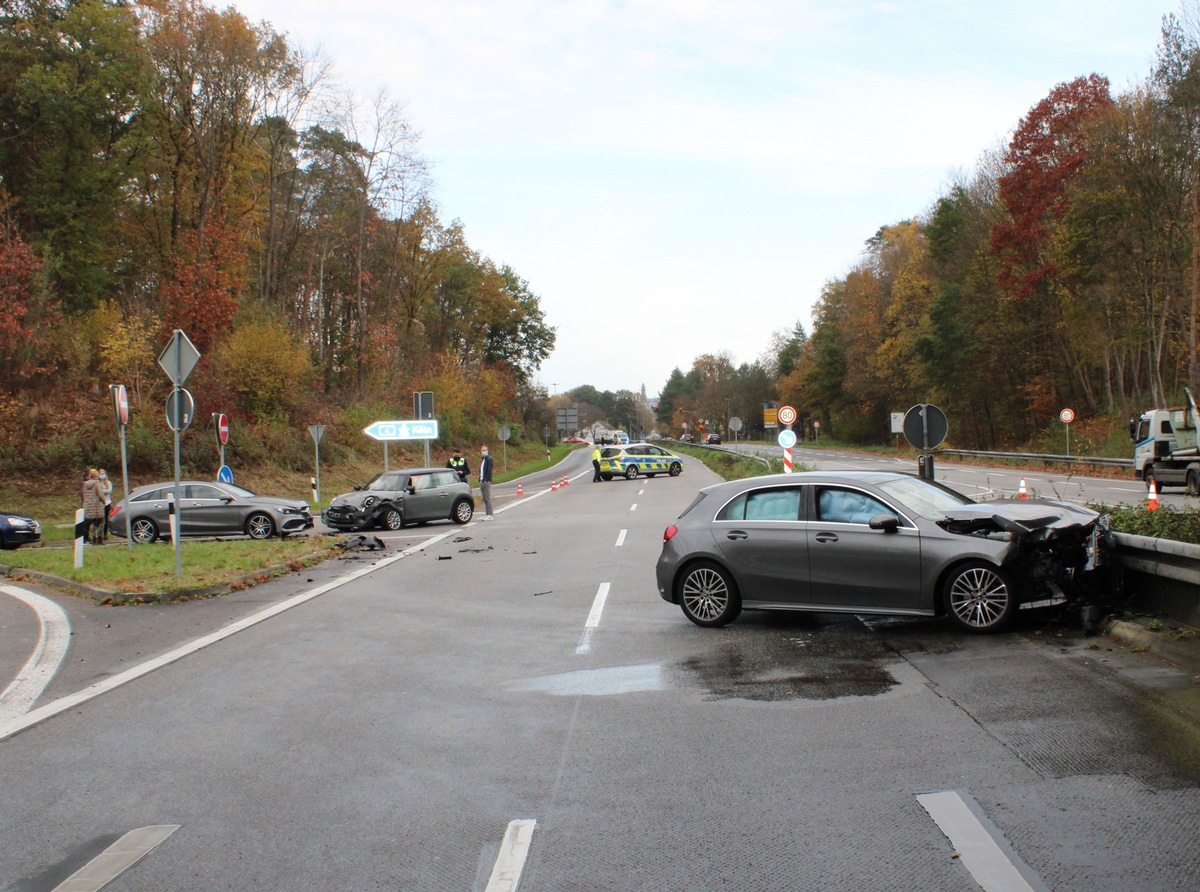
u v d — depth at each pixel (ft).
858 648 26.86
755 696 22.33
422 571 49.67
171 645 31.91
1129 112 120.06
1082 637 25.80
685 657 26.99
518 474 186.09
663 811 15.42
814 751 18.06
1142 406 149.89
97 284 126.00
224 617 37.17
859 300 251.80
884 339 236.02
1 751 20.63
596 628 32.07
